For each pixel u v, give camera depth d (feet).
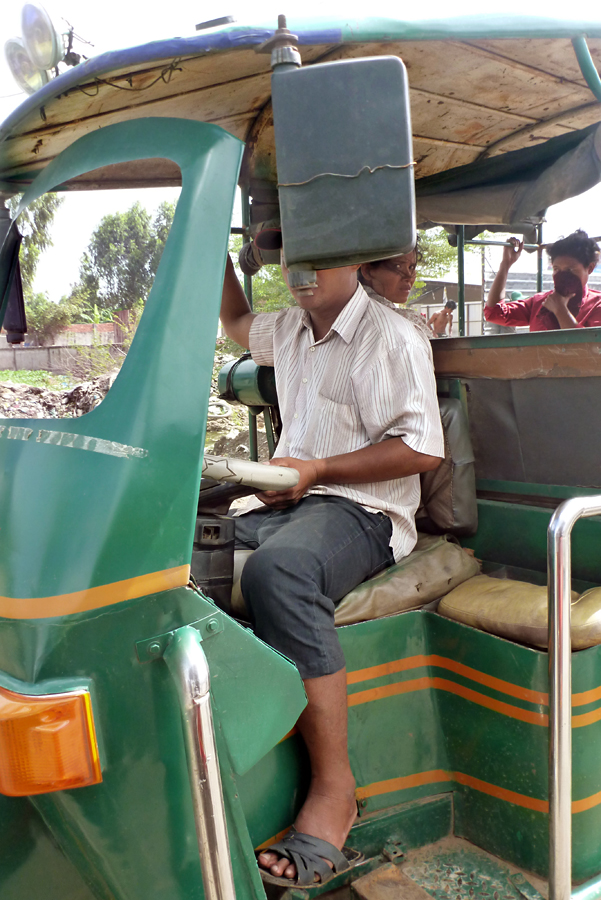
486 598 5.17
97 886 3.59
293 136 3.22
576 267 9.09
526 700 4.67
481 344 6.32
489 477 6.64
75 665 3.18
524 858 4.82
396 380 5.41
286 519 5.43
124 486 3.27
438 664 5.24
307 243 3.27
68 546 3.21
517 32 4.27
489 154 7.84
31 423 3.76
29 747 3.06
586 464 5.84
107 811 3.28
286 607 4.48
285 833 4.55
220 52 3.60
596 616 4.68
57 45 4.26
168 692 3.36
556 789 4.08
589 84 4.93
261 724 3.69
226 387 8.05
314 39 3.67
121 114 4.76
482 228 9.96
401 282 6.77
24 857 3.67
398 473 5.32
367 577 5.34
